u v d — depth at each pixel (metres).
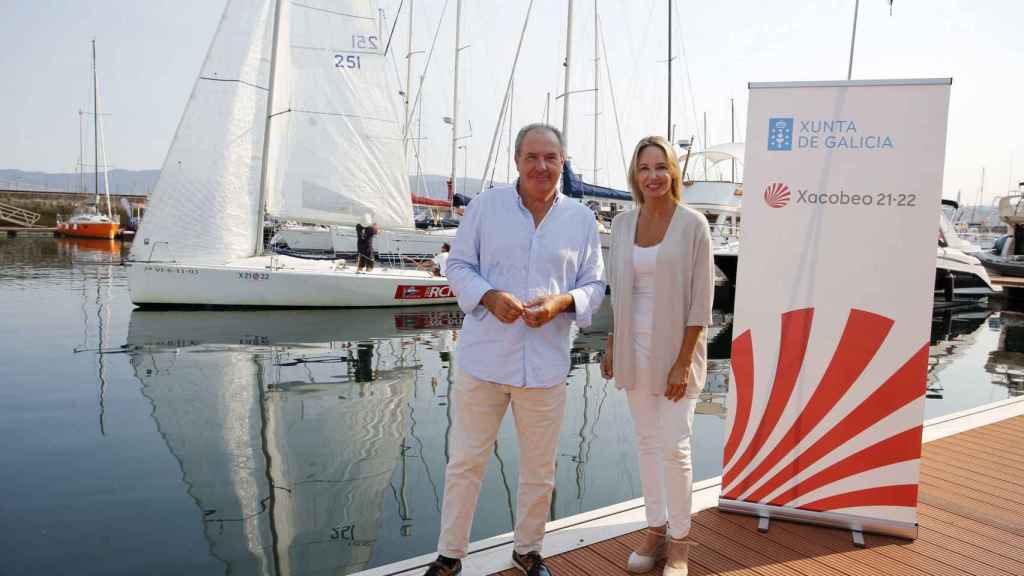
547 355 2.19
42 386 6.82
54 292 14.52
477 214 2.25
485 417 2.24
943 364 8.80
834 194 2.62
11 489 4.07
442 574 2.28
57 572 3.03
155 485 4.16
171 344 9.19
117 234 37.19
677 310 2.30
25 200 42.19
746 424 2.83
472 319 2.24
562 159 2.19
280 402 6.28
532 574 2.29
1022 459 3.52
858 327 2.64
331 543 3.36
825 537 2.67
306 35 12.55
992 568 2.41
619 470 4.48
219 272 11.84
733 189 17.09
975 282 16.42
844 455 2.70
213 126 11.62
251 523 3.61
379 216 13.55
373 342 9.59
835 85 2.59
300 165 12.77
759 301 2.76
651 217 2.39
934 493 3.09
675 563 2.34
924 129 2.50
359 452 4.85
